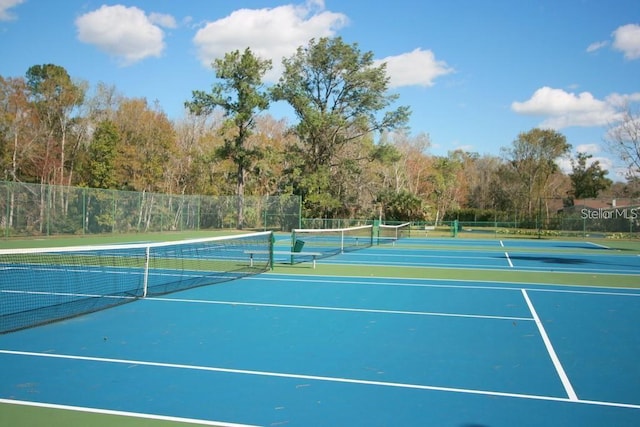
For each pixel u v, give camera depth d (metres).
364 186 60.56
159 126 57.31
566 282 17.83
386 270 20.91
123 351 8.37
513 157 84.88
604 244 41.31
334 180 58.19
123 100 60.06
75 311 11.58
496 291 15.54
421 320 11.12
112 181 53.28
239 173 52.28
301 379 7.09
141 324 10.38
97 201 38.25
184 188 60.03
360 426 5.60
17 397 6.29
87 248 12.66
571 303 13.52
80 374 7.18
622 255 30.55
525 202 83.12
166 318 10.98
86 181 55.03
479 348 8.84
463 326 10.57
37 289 14.59
